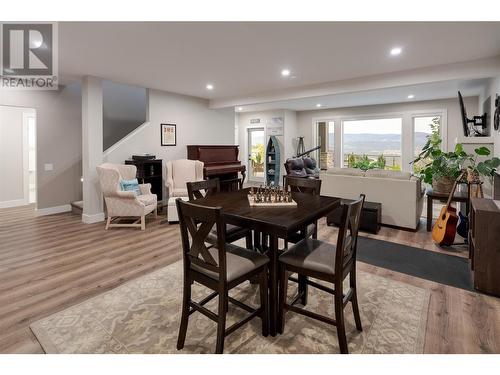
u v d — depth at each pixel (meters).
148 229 4.42
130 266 3.05
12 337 1.91
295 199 2.49
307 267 1.83
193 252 1.74
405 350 1.80
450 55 3.57
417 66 4.04
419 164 7.25
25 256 3.30
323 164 8.91
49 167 5.38
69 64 3.98
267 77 4.67
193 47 3.31
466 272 2.91
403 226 4.29
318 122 8.90
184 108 6.32
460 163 3.97
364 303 2.34
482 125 5.09
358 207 1.83
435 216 5.15
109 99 6.28
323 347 1.83
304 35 2.96
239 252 1.97
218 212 1.56
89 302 2.34
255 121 9.35
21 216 5.21
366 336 1.93
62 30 2.85
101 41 3.13
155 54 3.55
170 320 2.11
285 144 8.73
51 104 5.35
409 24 2.71
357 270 2.97
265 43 3.19
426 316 2.15
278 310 1.96
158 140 5.86
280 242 3.63
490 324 2.05
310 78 4.73
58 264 3.09
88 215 4.75
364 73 4.41
